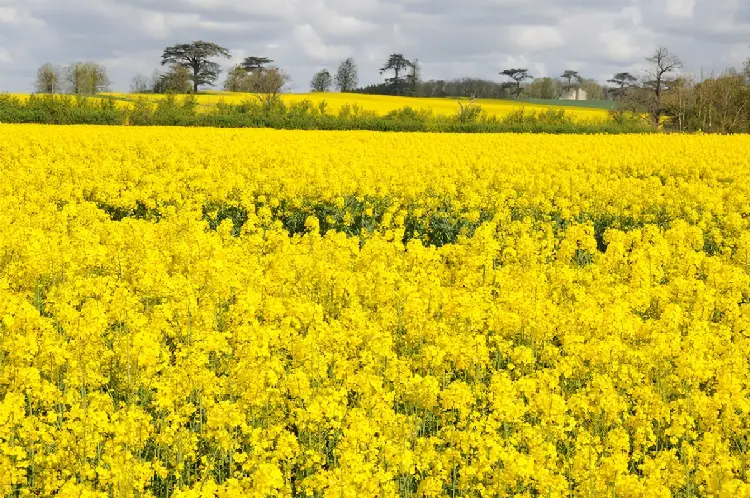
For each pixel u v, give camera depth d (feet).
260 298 36.60
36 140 110.63
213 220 67.36
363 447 23.18
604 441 25.20
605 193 75.05
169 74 397.60
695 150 123.85
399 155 108.06
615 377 30.71
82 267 42.57
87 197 75.87
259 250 51.19
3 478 21.39
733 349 32.99
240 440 24.97
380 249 48.01
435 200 70.59
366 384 26.27
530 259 50.80
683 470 23.84
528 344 35.19
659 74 283.38
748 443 26.91
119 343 30.12
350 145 122.01
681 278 43.47
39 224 54.08
